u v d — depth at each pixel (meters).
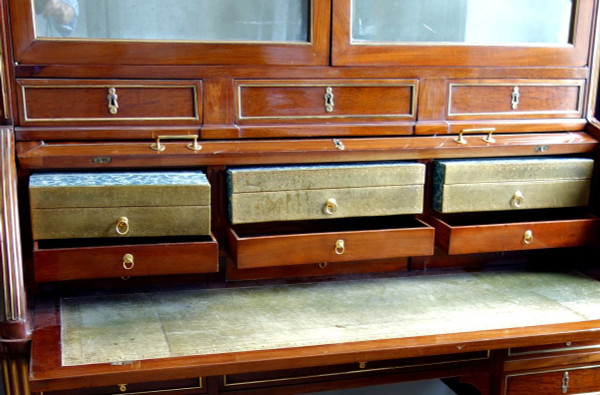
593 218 1.40
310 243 1.22
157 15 1.24
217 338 1.07
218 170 1.27
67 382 0.93
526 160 1.38
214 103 1.27
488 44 1.38
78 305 1.21
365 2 1.32
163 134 1.25
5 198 1.08
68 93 1.20
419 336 1.09
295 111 1.31
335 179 1.26
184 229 1.19
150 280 1.31
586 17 1.43
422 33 1.36
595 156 1.45
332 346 1.04
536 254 1.53
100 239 1.25
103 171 1.24
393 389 1.79
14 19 1.16
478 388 1.23
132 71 1.22
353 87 1.33
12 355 1.07
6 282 1.05
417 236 1.27
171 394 1.09
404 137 1.36
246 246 1.18
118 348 1.02
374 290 1.32
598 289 1.34
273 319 1.16
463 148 1.36
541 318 1.18
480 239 1.32
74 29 1.20
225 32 1.27
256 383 1.13
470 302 1.26
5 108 1.17
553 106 1.45
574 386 1.26
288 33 1.30
